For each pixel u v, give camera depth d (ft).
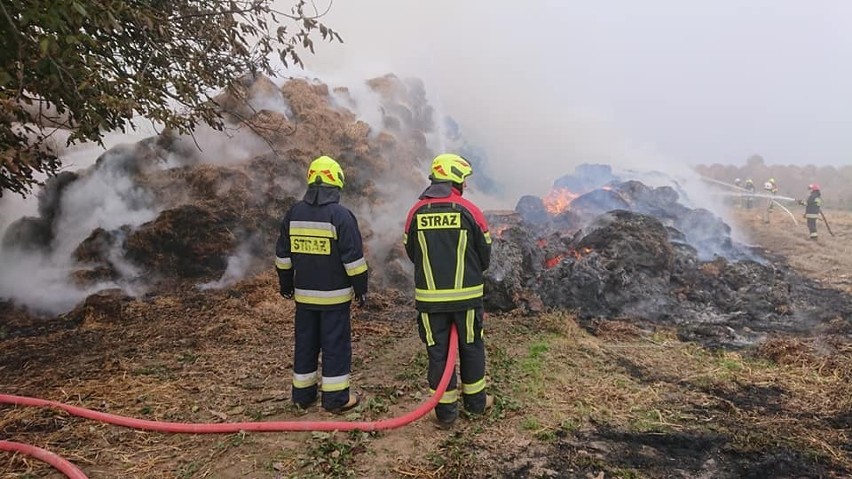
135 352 16.24
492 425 11.80
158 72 17.52
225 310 20.44
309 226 11.91
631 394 13.60
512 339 17.84
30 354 16.02
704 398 13.48
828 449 10.99
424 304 11.61
